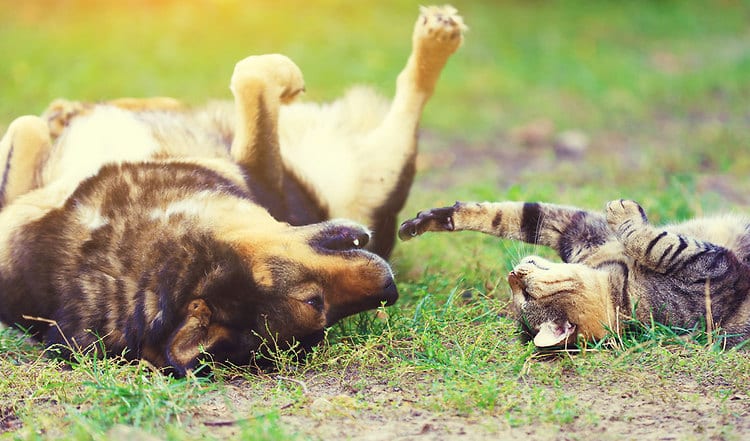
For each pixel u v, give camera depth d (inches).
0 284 246.4
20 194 264.8
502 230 282.2
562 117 601.9
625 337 243.4
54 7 816.3
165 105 314.2
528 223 280.7
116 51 692.1
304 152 299.6
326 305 230.4
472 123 596.1
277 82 266.5
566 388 217.0
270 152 265.0
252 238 227.0
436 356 232.5
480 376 219.8
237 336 226.4
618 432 193.2
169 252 228.2
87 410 204.2
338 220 238.2
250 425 194.2
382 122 317.4
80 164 261.3
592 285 244.2
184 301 223.5
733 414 200.1
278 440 183.9
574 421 198.7
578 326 242.1
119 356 230.8
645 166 457.7
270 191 265.1
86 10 815.7
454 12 311.9
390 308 264.4
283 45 725.3
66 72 628.1
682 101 633.0
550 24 863.1
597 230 274.5
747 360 227.1
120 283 230.8
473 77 690.2
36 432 195.5
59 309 237.6
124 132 271.6
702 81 676.1
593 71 709.3
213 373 223.8
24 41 714.2
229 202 236.5
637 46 811.4
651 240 249.6
